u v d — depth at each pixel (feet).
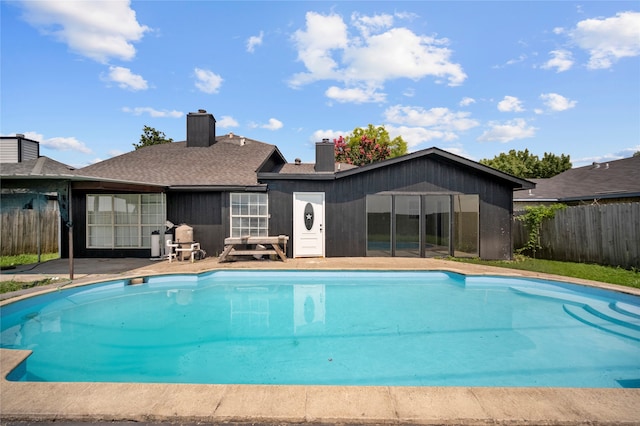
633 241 27.17
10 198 28.96
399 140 124.26
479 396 8.29
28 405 7.85
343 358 13.62
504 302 21.59
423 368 12.72
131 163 41.39
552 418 7.42
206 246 35.83
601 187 47.55
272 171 48.73
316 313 19.44
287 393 8.38
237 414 7.46
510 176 34.71
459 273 26.40
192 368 12.70
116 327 17.17
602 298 20.47
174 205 36.01
